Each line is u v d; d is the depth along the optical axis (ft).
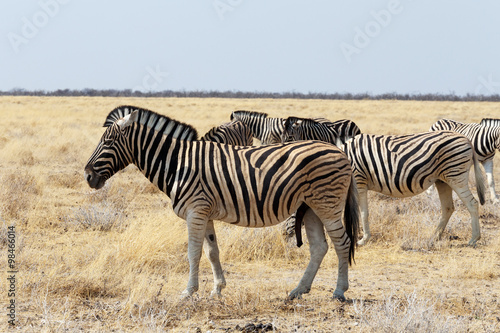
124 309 32.30
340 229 35.14
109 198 67.87
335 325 30.83
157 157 35.14
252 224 34.91
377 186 52.37
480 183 53.83
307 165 34.17
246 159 34.53
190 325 30.89
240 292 35.45
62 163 99.30
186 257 44.55
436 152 50.83
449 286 39.70
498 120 82.53
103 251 42.93
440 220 54.39
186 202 34.27
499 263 45.96
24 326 29.73
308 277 35.73
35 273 38.55
